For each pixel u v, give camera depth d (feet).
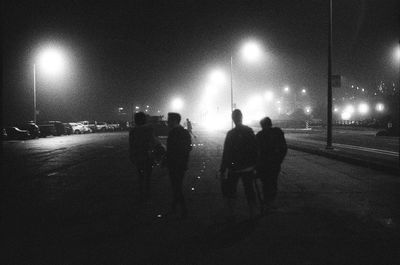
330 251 21.45
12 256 21.04
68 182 47.85
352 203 34.04
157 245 22.68
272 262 19.76
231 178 28.07
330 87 79.56
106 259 20.44
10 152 95.86
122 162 71.51
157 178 51.16
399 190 40.24
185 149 29.32
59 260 20.39
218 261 19.95
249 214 30.37
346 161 65.77
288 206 32.94
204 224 27.43
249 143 27.86
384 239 23.68
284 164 63.36
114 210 32.07
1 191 41.42
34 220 28.94
